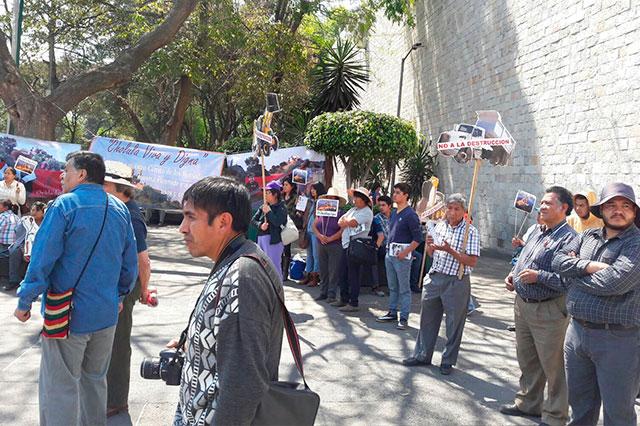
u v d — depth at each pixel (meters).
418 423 4.22
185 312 7.26
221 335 1.85
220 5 19.20
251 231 7.69
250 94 21.83
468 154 5.94
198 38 19.64
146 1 18.34
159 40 14.59
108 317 3.36
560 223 4.16
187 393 1.98
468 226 5.27
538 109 13.30
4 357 5.33
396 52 25.05
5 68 13.23
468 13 17.28
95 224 3.28
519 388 4.73
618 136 10.41
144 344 5.88
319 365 5.46
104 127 38.72
